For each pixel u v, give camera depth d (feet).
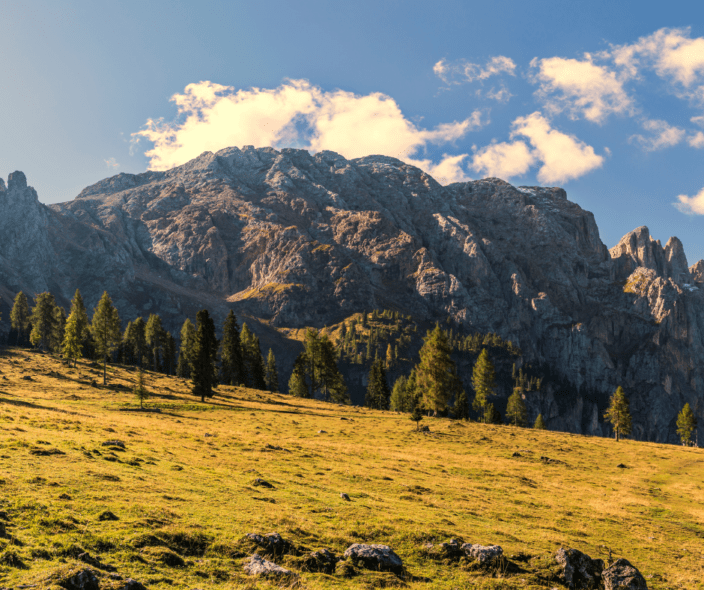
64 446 99.14
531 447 228.63
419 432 239.09
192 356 303.48
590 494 143.74
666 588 70.54
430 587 56.03
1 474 69.56
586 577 64.54
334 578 53.57
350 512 82.53
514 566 65.41
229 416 246.88
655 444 273.75
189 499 74.43
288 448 155.22
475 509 103.14
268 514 72.28
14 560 42.50
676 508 133.80
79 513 58.65
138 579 44.11
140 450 113.39
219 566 50.98
